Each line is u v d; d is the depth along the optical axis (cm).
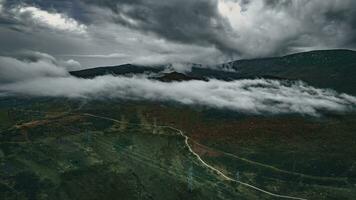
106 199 19875
